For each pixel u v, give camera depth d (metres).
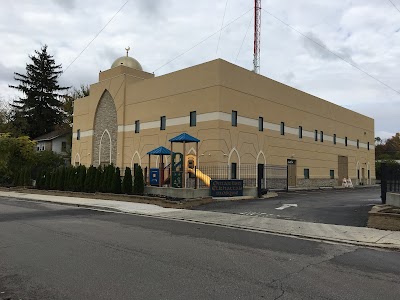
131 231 10.93
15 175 35.12
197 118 26.28
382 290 5.65
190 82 27.17
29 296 5.18
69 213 15.73
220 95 25.09
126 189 22.69
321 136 38.19
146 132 30.64
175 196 20.53
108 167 24.09
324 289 5.63
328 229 11.49
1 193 28.67
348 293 5.46
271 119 30.31
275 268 6.84
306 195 24.97
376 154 84.69
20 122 57.72
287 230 11.36
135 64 36.56
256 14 37.25
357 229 11.48
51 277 6.07
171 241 9.38
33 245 8.62
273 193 24.81
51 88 61.19
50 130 61.16
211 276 6.22
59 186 28.05
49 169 38.84
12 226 11.63
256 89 28.78
